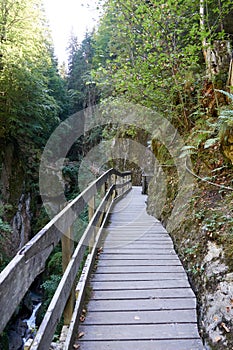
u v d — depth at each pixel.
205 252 2.84
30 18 11.09
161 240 4.20
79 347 1.98
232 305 2.09
